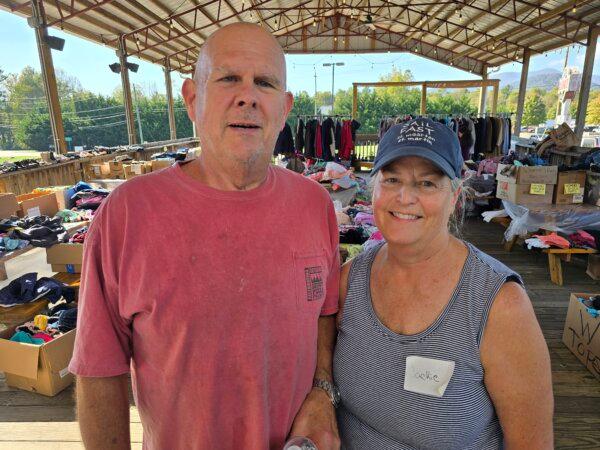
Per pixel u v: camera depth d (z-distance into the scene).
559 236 4.14
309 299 0.92
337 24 13.94
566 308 3.44
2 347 2.28
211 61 0.83
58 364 2.30
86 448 0.86
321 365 1.04
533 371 0.81
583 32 8.53
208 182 0.88
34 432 2.03
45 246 3.25
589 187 4.52
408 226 0.87
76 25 8.06
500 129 9.06
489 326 0.82
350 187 4.48
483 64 14.25
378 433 0.96
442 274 0.88
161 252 0.80
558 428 2.07
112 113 28.41
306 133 9.27
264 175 0.91
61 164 6.44
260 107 0.83
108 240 0.81
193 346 0.81
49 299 2.93
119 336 0.85
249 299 0.83
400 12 11.59
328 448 0.91
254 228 0.85
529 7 8.38
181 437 0.87
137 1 7.93
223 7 9.88
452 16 10.67
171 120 12.86
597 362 2.45
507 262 4.60
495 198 6.31
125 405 0.88
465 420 0.86
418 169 0.87
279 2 10.84
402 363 0.88
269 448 0.91
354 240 3.01
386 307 0.94
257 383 0.85
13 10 6.33
